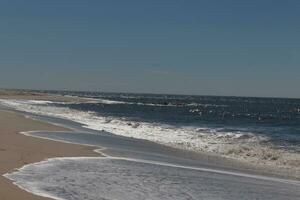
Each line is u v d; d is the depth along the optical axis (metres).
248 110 107.62
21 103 88.38
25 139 22.41
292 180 15.56
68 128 33.03
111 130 34.69
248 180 14.91
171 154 21.56
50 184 12.12
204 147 25.33
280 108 129.75
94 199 10.84
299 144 27.14
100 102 128.88
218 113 82.19
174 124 46.19
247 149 24.11
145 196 11.50
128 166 16.03
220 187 13.24
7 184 11.64
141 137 30.20
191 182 13.72
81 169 14.75
